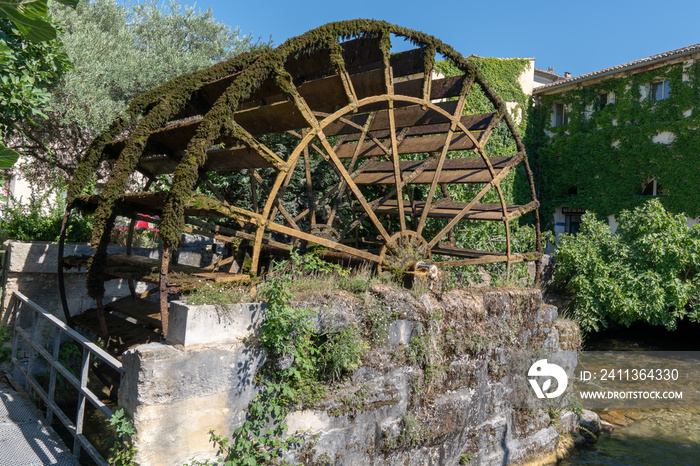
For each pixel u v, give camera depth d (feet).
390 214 34.09
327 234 27.14
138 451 11.01
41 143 34.40
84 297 22.52
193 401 11.93
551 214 71.61
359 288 16.56
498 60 66.28
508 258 27.61
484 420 19.79
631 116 63.98
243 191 32.35
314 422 14.32
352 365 14.93
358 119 30.37
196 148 14.44
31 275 20.98
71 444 16.35
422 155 38.63
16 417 15.71
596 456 22.75
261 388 13.37
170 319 12.68
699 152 57.98
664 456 22.82
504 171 26.89
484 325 20.15
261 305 13.55
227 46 50.08
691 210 58.54
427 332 17.71
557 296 47.26
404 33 20.54
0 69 18.22
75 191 20.74
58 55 20.88
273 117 17.58
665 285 41.91
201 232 19.53
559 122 72.95
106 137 21.48
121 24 45.27
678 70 59.82
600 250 45.50
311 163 33.19
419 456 17.08
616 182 65.21
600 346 44.14
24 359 20.56
